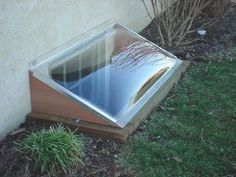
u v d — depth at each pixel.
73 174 2.45
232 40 4.52
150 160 2.65
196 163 2.66
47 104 2.93
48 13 3.02
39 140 2.51
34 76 2.89
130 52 3.62
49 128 2.82
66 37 3.28
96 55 3.43
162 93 3.30
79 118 2.87
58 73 3.03
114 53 3.56
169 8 4.35
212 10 4.80
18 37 2.75
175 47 4.27
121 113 2.91
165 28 4.27
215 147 2.82
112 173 2.52
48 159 2.43
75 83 3.03
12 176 2.41
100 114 2.81
